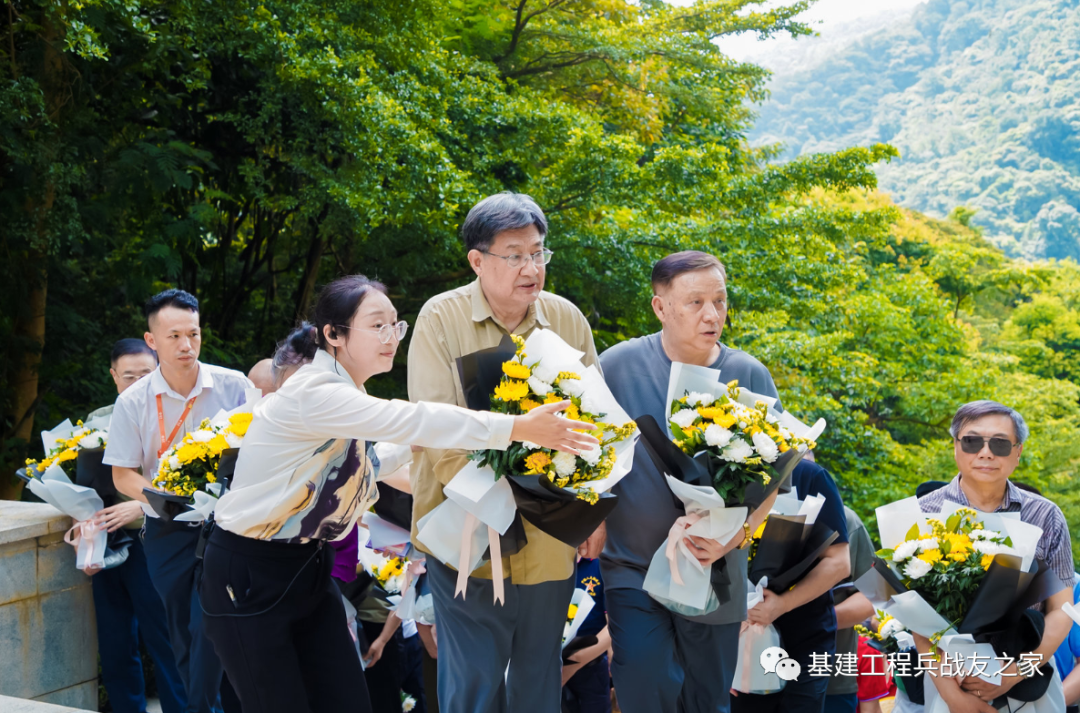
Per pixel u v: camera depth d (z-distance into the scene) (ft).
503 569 8.53
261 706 8.04
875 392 38.58
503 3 36.68
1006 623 9.68
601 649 11.50
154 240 25.50
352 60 25.23
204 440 10.71
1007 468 10.71
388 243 29.58
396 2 26.53
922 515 10.30
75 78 23.43
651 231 30.32
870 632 11.09
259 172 26.91
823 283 33.47
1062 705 10.26
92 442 12.84
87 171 24.41
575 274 30.42
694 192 31.73
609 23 40.55
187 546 11.57
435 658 12.30
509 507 8.04
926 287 48.26
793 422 9.41
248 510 7.91
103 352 28.02
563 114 29.27
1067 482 52.49
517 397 7.91
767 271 32.09
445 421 7.38
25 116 20.43
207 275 35.32
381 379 34.17
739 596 9.60
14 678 12.48
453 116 28.78
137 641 13.60
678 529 9.08
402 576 11.83
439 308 9.02
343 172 26.45
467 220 8.92
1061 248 231.30
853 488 36.70
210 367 12.73
